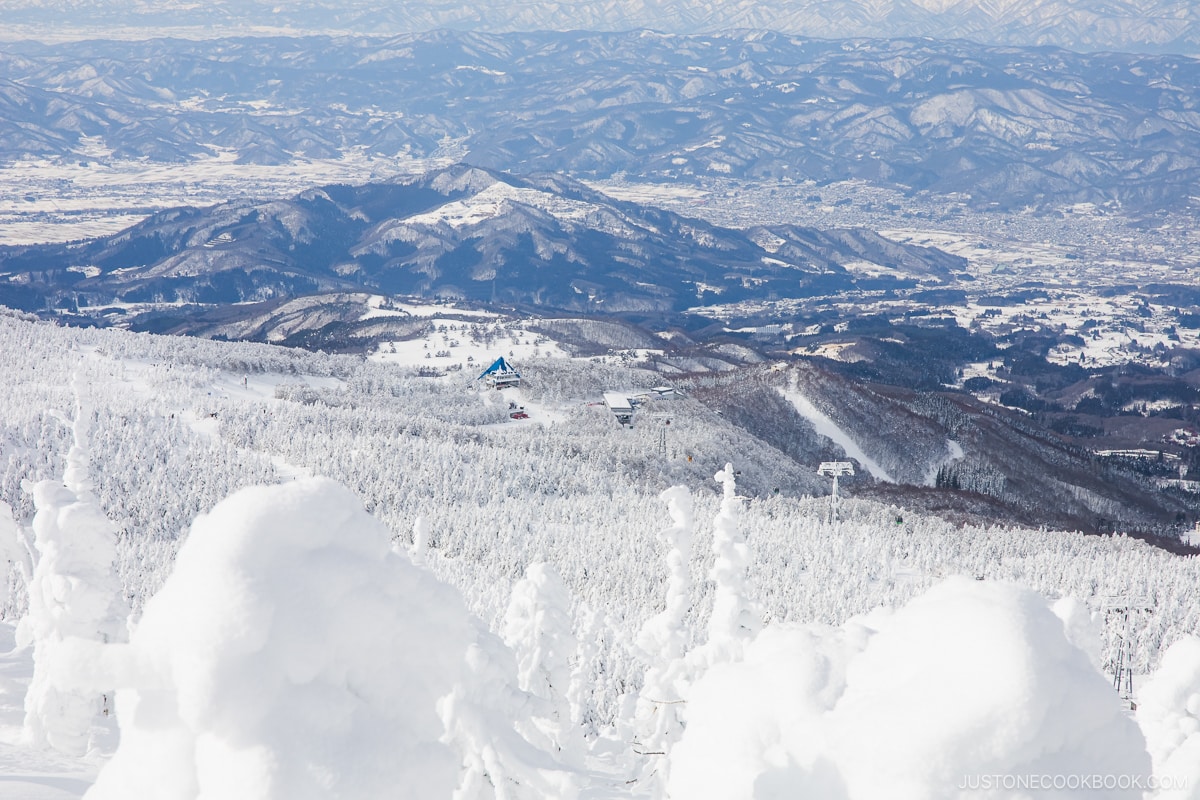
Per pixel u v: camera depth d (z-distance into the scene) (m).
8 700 24.06
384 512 127.50
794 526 127.38
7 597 36.75
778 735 5.62
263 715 4.80
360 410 176.62
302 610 4.97
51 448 141.75
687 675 21.69
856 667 5.75
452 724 6.80
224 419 162.38
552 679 17.30
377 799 4.88
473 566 107.56
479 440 169.75
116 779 5.03
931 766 4.89
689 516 24.55
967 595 5.45
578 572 101.94
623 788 21.64
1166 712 14.88
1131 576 119.12
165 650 4.95
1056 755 4.99
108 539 21.61
